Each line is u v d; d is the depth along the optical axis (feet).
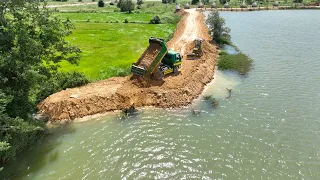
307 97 117.70
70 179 75.87
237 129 96.84
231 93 123.65
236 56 169.58
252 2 397.80
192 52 163.32
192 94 121.29
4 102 75.36
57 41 107.76
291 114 105.50
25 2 96.58
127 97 114.11
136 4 428.56
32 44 89.97
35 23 102.27
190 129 97.35
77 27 244.01
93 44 189.47
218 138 91.97
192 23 258.78
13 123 77.71
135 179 75.25
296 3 382.01
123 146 88.84
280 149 86.38
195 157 83.20
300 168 78.59
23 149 87.61
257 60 162.91
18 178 76.54
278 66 152.15
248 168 78.64
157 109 111.55
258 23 268.21
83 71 138.72
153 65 124.06
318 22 262.88
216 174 76.48
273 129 96.43
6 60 84.64
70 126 100.17
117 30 235.20
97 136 94.32
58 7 390.42
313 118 102.68
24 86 92.63
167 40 204.85
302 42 195.42
